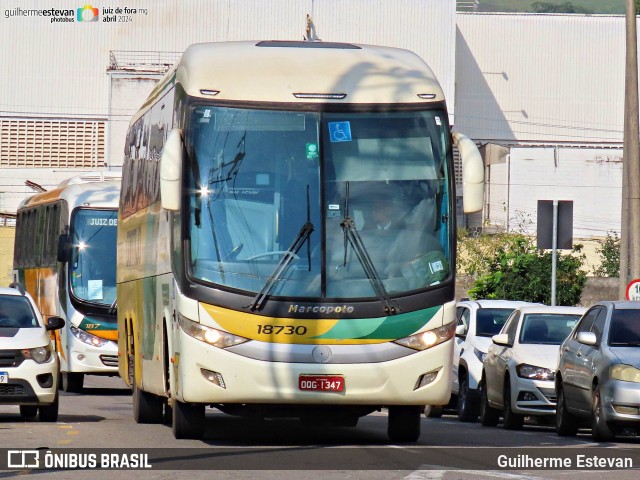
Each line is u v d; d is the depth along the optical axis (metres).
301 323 27.16
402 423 30.72
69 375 58.38
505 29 187.00
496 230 145.25
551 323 42.84
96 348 56.88
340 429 35.94
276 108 28.14
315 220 27.64
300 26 169.50
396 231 27.91
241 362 26.98
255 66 28.86
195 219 27.50
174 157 27.39
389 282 27.61
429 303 27.73
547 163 158.88
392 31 168.50
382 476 22.62
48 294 60.84
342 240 27.62
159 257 32.09
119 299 43.09
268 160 27.89
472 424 44.72
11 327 38.38
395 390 27.45
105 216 58.28
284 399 27.06
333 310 27.23
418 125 28.53
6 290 40.91
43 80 171.75
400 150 28.33
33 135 171.50
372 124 28.33
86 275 57.59
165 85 33.38
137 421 37.59
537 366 39.66
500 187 159.38
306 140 28.03
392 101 28.56
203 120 27.97
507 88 186.50
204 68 28.78
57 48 172.00
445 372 27.77
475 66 186.25
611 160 158.25
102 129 171.75
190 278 27.27
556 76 187.62
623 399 32.28
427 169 28.38
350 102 28.38
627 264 51.69
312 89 28.38
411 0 168.62
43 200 65.38
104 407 45.97
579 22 188.25
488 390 43.06
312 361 27.14
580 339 34.81
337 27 168.75
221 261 27.28
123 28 171.88
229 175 27.72
